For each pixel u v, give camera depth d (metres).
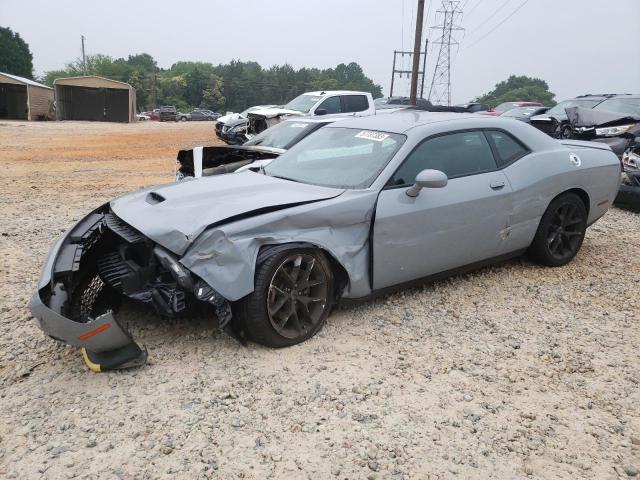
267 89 136.50
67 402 3.20
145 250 3.74
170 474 2.65
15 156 15.83
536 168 5.09
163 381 3.41
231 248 3.45
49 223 7.41
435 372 3.59
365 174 4.32
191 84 130.50
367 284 4.18
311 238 3.79
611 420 3.14
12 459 2.74
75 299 3.84
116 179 11.79
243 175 4.77
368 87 149.25
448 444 2.90
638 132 9.82
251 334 3.69
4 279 5.17
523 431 3.02
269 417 3.08
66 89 43.09
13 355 3.75
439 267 4.58
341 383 3.42
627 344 4.03
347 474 2.67
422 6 31.44
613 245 6.53
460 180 4.58
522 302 4.73
